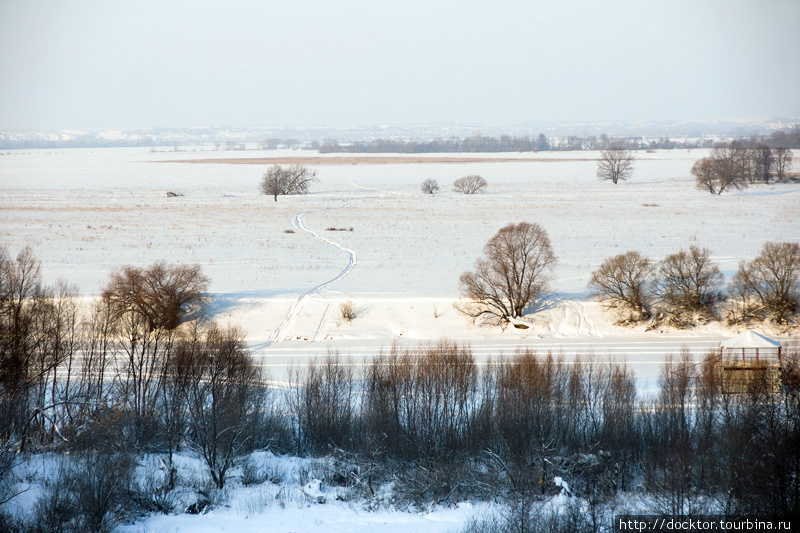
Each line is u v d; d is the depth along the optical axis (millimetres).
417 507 33406
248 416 39625
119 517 29859
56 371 45438
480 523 30781
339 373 44969
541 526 29391
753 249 87250
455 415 40875
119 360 51750
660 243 93000
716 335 60500
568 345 58625
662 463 35281
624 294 66000
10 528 27016
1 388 38688
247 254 91250
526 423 38500
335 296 70562
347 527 30438
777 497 29672
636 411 40344
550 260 66688
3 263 59531
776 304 61750
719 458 33656
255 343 60594
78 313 60438
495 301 64875
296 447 40562
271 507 32625
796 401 34906
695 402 42031
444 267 82375
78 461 31953
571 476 35281
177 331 56750
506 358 53688
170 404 40500
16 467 32625
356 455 37875
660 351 56250
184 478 35188
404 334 63094
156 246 96312
